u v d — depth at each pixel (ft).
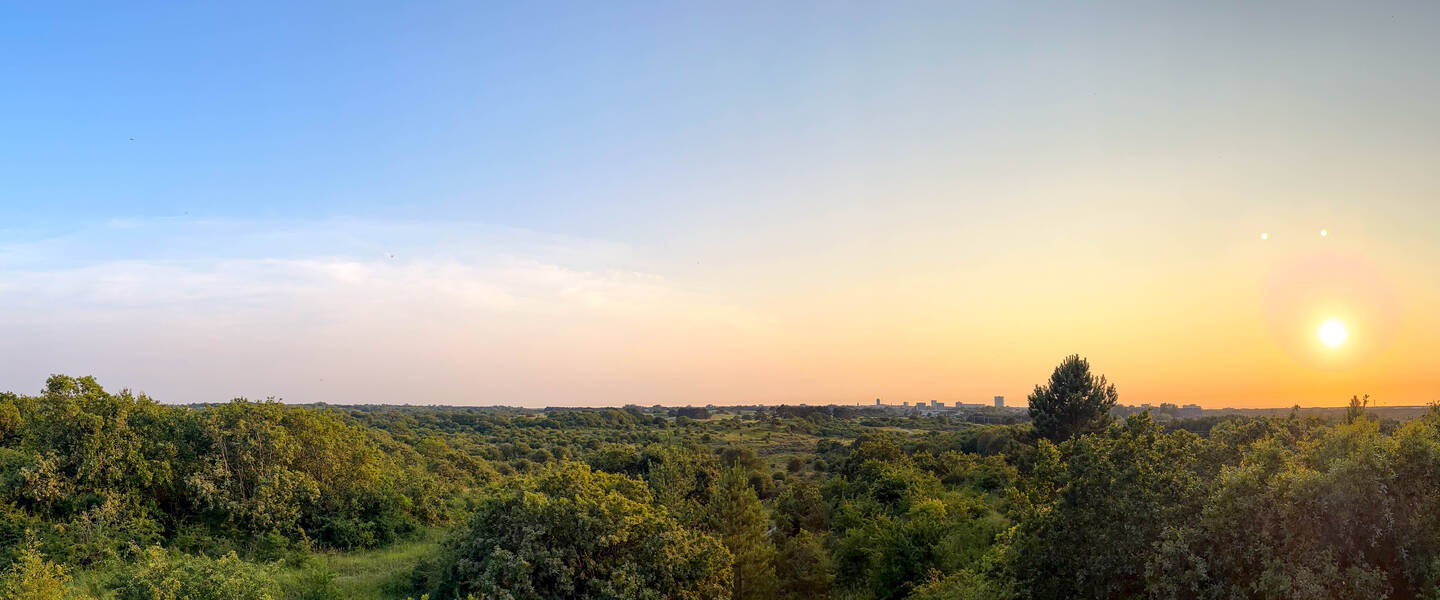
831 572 94.38
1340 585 40.88
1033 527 58.03
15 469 83.76
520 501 65.82
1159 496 50.19
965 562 83.15
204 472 92.84
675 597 63.98
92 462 85.46
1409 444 41.45
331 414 112.06
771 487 173.27
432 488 118.93
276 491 94.79
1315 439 51.29
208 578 60.39
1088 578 53.47
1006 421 431.43
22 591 57.31
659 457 135.44
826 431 399.24
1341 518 41.42
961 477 150.61
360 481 106.32
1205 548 46.42
